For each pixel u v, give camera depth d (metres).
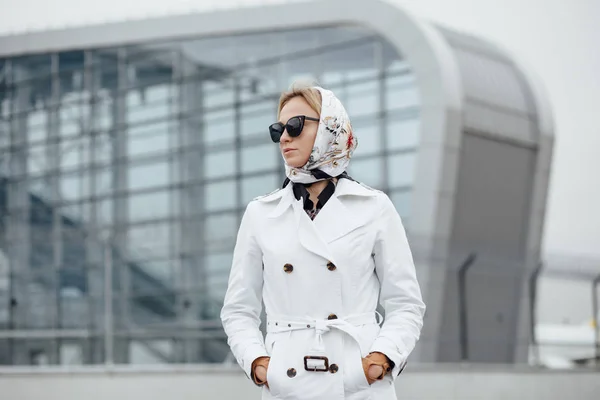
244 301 4.81
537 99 35.53
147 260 35.81
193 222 35.44
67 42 36.22
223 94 35.06
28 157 37.47
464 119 31.81
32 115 37.44
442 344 21.00
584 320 20.39
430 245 21.86
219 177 35.12
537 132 35.06
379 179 32.81
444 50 31.80
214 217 35.22
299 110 4.66
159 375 14.26
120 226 36.22
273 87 34.16
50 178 37.19
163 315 35.34
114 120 36.47
